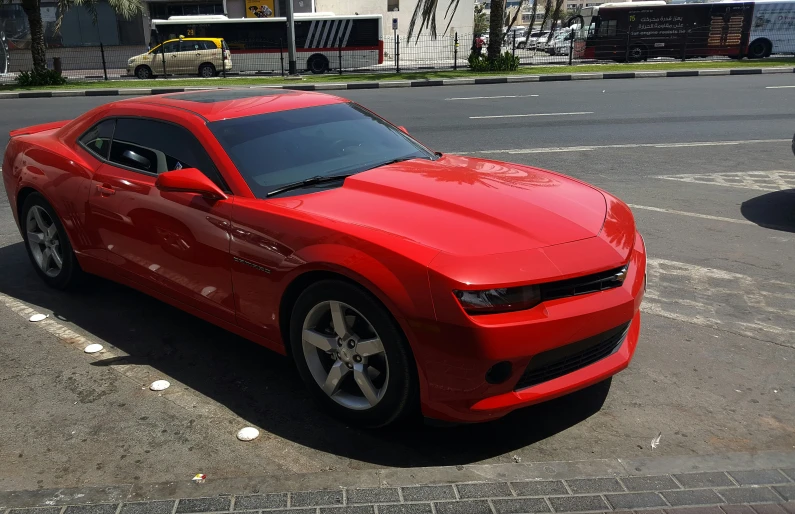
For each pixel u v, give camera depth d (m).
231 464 2.86
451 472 2.70
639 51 30.58
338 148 3.92
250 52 29.30
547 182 3.68
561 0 24.28
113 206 4.06
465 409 2.73
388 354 2.83
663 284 4.91
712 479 2.62
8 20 32.53
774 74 23.41
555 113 14.23
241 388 3.54
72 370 3.73
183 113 3.93
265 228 3.20
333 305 2.99
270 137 3.80
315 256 2.95
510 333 2.63
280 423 3.19
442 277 2.63
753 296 4.66
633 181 8.20
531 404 2.81
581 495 2.53
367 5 39.34
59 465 2.86
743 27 30.12
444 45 33.19
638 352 3.86
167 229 3.71
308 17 29.03
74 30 33.53
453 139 11.36
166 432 3.11
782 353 3.82
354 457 2.91
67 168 4.45
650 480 2.62
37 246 4.97
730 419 3.17
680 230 6.22
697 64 26.77
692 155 9.73
